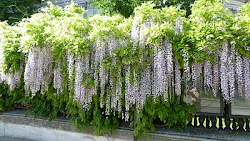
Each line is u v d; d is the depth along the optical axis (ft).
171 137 11.41
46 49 12.25
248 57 9.64
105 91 11.77
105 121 12.45
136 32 10.28
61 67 12.27
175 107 11.56
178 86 10.26
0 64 14.01
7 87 16.66
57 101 14.16
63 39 10.87
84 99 11.44
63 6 33.88
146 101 11.30
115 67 10.60
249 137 10.81
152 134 11.76
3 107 17.46
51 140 15.01
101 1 20.74
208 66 9.91
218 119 12.35
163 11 10.30
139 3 19.19
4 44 13.51
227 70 9.65
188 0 18.63
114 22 10.61
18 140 15.79
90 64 11.53
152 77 10.59
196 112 11.60
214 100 11.39
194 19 10.26
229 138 10.71
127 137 12.33
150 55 10.32
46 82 13.02
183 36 9.93
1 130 17.35
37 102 15.76
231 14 9.86
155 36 9.34
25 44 11.65
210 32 9.34
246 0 23.90
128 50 10.08
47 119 15.23
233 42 8.96
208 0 10.44
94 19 11.05
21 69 14.17
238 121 11.66
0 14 29.14
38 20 12.57
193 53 9.45
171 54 9.77
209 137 10.88
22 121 16.49
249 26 9.07
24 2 31.86
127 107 10.69
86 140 13.61
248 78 9.61
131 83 10.50
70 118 14.66
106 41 10.62
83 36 11.36
